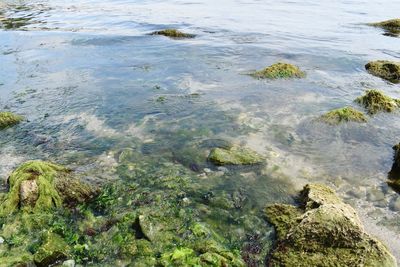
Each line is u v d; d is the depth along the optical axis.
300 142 12.73
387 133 13.36
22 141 12.65
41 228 8.40
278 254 7.66
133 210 9.05
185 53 23.27
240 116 14.67
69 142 12.62
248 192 9.95
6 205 8.82
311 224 7.76
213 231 8.46
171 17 36.81
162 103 15.85
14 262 7.32
